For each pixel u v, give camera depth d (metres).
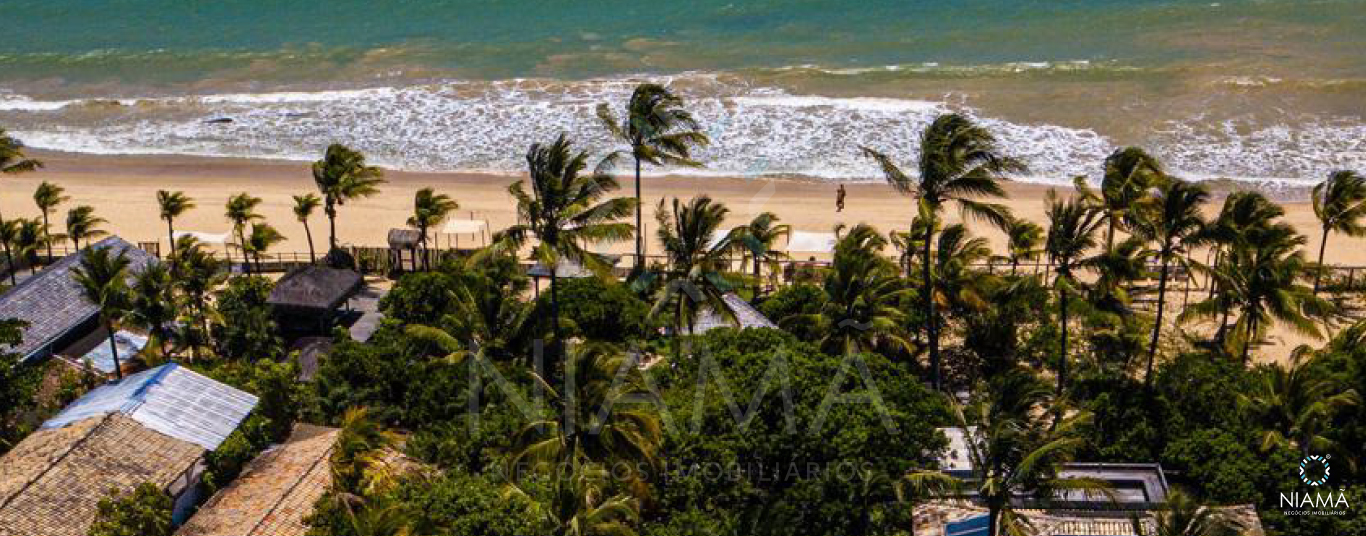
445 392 38.69
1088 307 44.56
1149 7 104.12
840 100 82.69
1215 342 46.47
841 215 62.94
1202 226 39.09
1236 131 73.44
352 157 54.91
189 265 48.41
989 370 45.06
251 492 33.84
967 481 32.47
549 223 37.59
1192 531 29.70
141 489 32.62
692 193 67.12
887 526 32.94
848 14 107.31
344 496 32.31
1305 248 56.22
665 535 31.34
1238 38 93.12
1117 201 47.25
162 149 78.88
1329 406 35.34
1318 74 82.81
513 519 30.22
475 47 101.75
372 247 59.50
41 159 77.12
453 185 70.50
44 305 45.22
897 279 43.41
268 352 44.59
